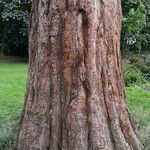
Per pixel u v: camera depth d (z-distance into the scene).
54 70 5.21
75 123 5.15
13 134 6.31
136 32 15.83
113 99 5.34
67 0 5.12
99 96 5.23
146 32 17.02
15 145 5.59
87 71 5.16
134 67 13.54
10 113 8.66
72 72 5.16
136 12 15.53
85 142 5.16
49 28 5.20
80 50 5.13
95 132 5.18
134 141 5.48
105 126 5.25
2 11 17.27
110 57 5.30
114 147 5.31
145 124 7.31
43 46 5.25
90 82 5.17
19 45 18.86
